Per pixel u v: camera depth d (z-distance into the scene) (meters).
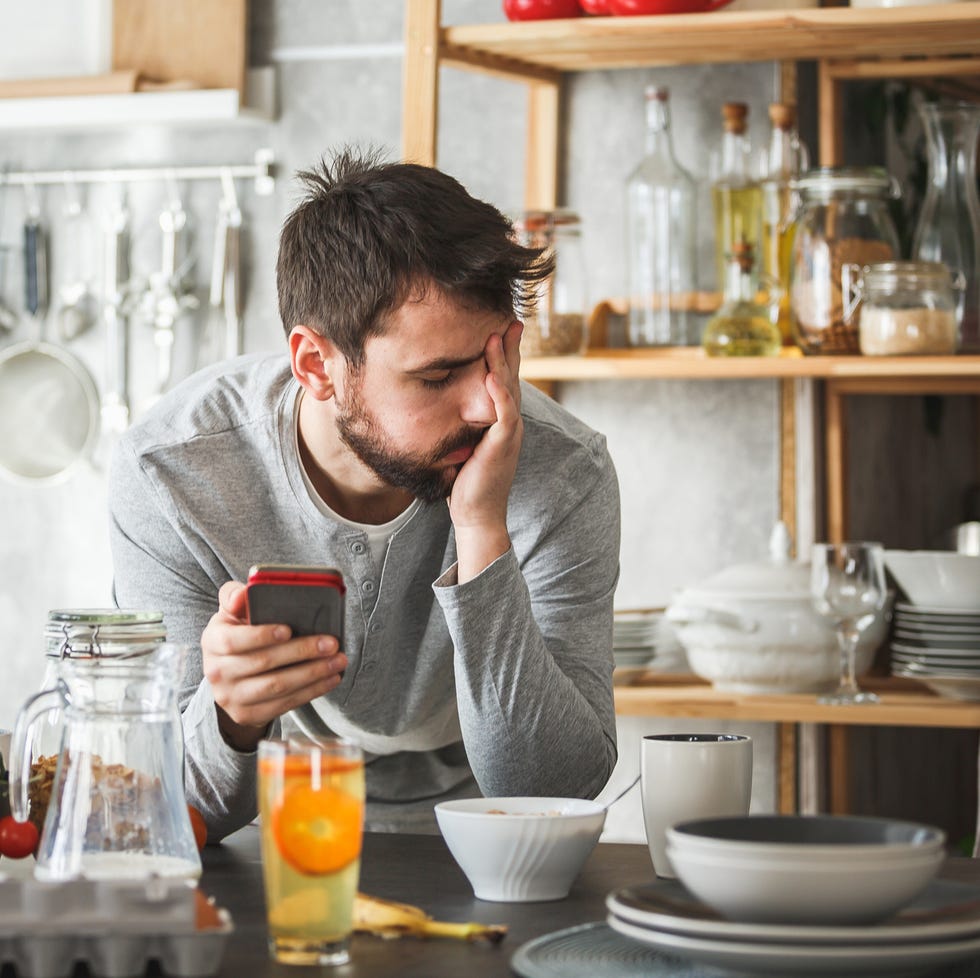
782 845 0.88
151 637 1.27
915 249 2.39
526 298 1.47
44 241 3.10
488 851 1.12
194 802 1.36
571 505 1.62
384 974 0.91
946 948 0.85
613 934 1.00
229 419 1.60
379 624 1.63
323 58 2.90
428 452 1.44
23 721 1.17
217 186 2.99
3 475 3.12
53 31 2.99
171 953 0.88
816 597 2.22
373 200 1.42
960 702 2.28
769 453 2.60
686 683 2.50
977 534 2.65
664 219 2.50
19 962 0.87
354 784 0.94
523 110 2.71
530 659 1.44
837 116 2.52
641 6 2.31
